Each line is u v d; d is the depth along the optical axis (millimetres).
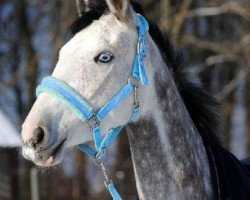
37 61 15414
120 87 3447
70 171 15672
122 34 3484
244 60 14258
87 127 3395
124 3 3467
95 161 3641
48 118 3264
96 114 3383
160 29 3789
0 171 14141
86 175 15562
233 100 17109
